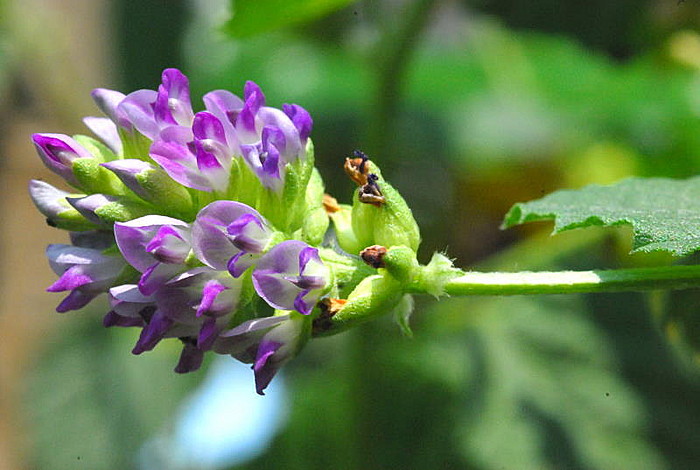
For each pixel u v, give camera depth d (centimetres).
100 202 21
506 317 28
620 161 29
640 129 29
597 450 27
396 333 28
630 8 27
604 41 27
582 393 27
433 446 27
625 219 22
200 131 21
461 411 27
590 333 28
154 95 21
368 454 26
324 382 30
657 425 27
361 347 26
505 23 27
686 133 28
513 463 26
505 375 27
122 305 21
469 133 29
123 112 21
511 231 29
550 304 28
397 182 29
